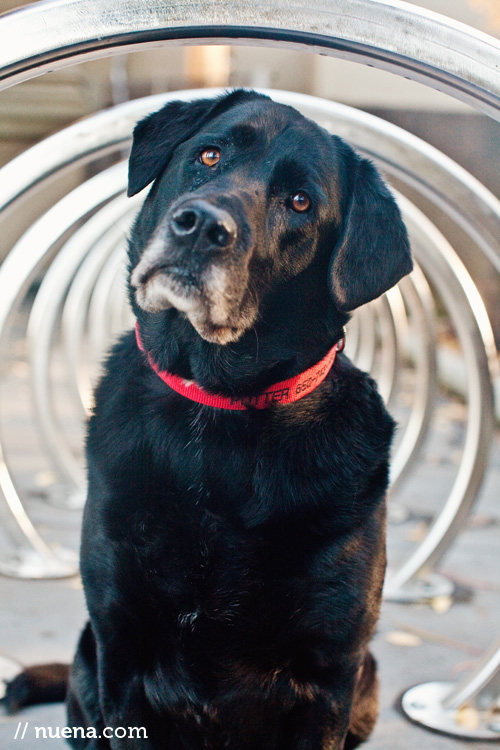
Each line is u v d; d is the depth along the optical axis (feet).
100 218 11.55
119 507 5.12
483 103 4.63
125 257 6.12
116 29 4.35
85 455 5.54
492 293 24.52
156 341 5.55
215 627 5.11
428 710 7.16
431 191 7.37
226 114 5.70
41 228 9.40
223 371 5.34
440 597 9.84
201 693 5.25
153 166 5.81
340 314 5.77
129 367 5.67
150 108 7.40
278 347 5.43
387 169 7.61
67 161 7.14
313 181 5.47
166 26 4.37
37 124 29.12
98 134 7.20
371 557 5.29
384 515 5.58
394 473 12.17
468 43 4.50
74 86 26.50
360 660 5.35
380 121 7.52
